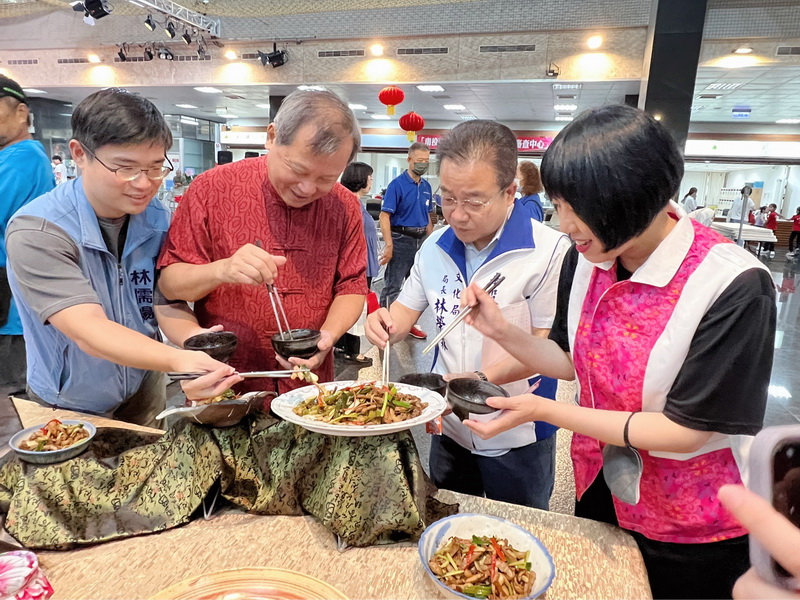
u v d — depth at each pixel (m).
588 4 7.55
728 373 0.88
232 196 1.55
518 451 1.59
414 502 1.05
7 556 0.87
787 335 5.65
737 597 0.48
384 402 1.20
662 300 0.96
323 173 1.33
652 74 6.04
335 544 1.07
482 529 1.04
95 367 1.56
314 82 8.98
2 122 2.23
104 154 1.28
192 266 1.48
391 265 5.81
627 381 1.02
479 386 1.19
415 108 12.03
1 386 2.24
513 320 1.56
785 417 3.57
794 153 12.77
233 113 13.97
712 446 1.00
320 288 1.65
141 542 1.07
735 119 12.57
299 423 1.07
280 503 1.15
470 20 8.09
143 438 1.36
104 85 9.95
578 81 7.84
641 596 0.94
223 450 1.17
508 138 1.40
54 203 1.43
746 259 0.91
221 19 8.98
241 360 1.61
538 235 1.58
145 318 1.67
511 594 0.89
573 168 0.84
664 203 0.85
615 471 1.01
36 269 1.31
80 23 9.66
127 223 1.60
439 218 7.75
